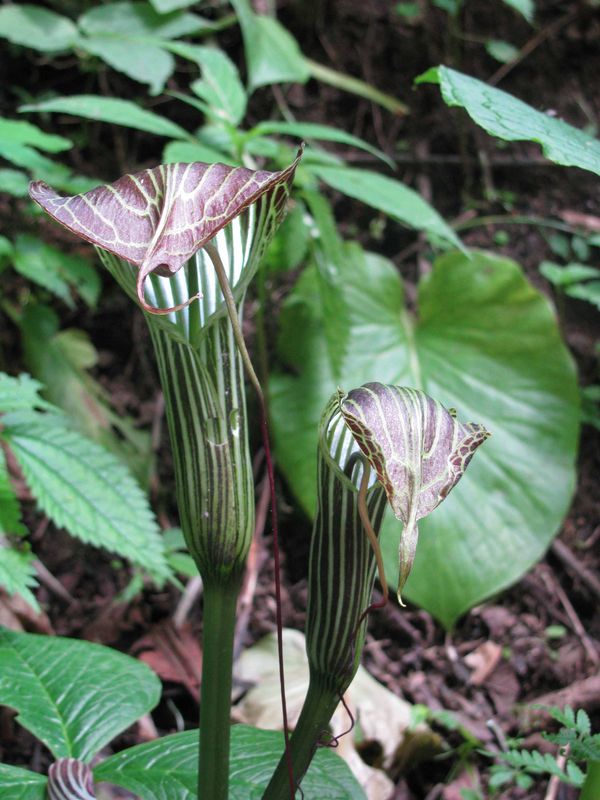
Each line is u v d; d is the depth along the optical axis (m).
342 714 0.66
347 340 0.77
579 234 1.04
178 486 0.33
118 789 0.56
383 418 0.28
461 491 0.82
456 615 0.79
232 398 0.32
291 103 1.07
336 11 1.10
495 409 0.86
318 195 0.74
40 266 0.77
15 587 0.49
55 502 0.53
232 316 0.29
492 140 1.10
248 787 0.43
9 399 0.53
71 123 1.01
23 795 0.41
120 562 0.79
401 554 0.27
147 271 0.25
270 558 0.84
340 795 0.43
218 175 0.27
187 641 0.73
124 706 0.47
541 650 0.79
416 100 1.10
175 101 1.03
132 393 0.90
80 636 0.73
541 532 0.82
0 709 0.64
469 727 0.71
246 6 0.91
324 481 0.32
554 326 0.88
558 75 1.14
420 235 1.03
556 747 0.68
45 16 0.92
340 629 0.33
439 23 1.12
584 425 0.95
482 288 0.89
